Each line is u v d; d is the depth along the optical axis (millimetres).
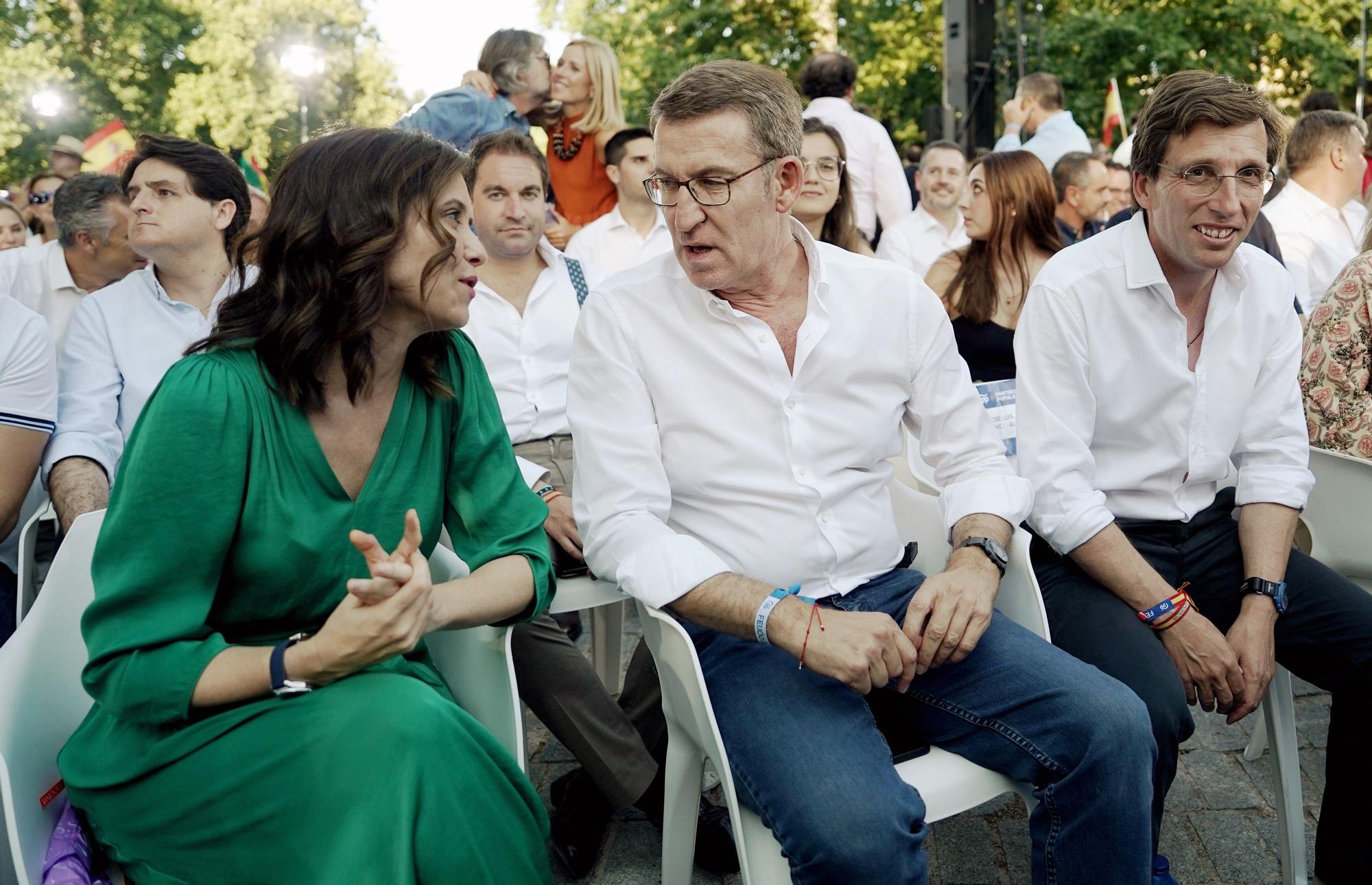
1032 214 3846
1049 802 1928
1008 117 8336
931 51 18641
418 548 1758
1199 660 2238
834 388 2160
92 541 1913
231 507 1615
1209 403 2490
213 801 1583
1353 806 2309
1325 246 4500
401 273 1648
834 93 6371
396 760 1509
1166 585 2305
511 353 3111
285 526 1655
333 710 1537
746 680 1976
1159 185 2322
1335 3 19453
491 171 2996
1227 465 2551
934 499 2434
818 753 1816
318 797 1526
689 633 2146
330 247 1616
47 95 22047
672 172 1986
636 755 2436
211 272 2996
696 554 1983
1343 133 4426
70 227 4141
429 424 1830
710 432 2123
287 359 1620
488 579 1791
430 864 1519
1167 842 2572
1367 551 2725
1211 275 2434
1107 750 1866
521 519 1897
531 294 3152
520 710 1775
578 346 2178
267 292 1688
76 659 1880
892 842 1728
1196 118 2238
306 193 1625
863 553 2215
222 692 1570
